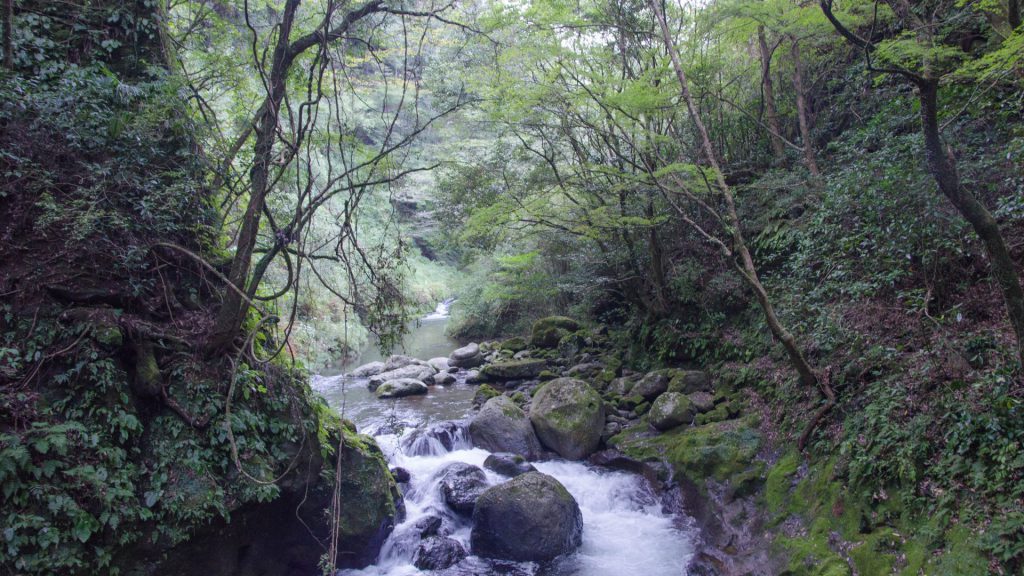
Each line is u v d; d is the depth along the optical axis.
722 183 7.39
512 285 14.38
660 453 8.46
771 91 10.08
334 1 5.49
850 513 5.48
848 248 6.68
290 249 5.49
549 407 9.88
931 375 5.43
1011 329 5.18
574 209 10.38
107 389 4.80
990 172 5.69
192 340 5.50
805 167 9.07
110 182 5.27
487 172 11.34
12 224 5.01
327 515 6.10
